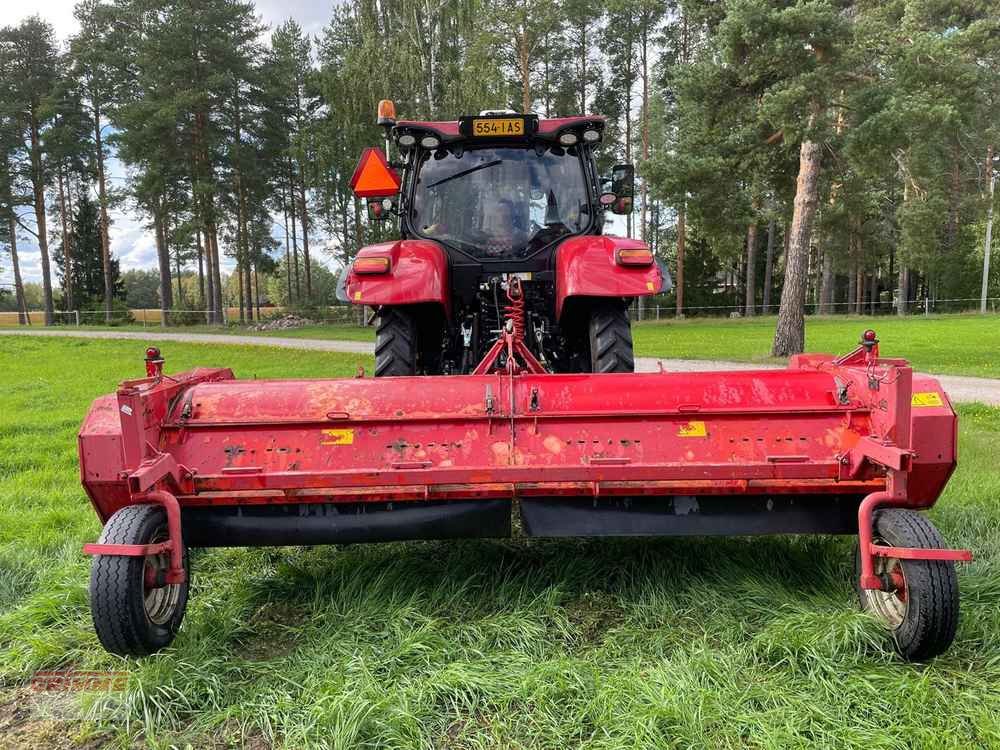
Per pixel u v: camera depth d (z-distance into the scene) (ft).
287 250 168.04
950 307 139.13
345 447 10.25
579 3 87.20
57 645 9.93
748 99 50.85
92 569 8.83
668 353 55.62
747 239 129.39
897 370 9.37
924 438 9.50
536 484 10.10
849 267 133.18
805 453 10.09
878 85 44.21
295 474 9.62
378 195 17.75
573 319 17.06
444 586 11.26
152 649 9.31
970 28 46.06
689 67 51.47
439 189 17.78
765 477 9.62
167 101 108.06
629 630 9.99
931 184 69.77
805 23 43.19
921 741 7.46
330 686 8.53
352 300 15.03
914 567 8.72
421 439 10.33
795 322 52.47
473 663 9.12
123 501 9.81
